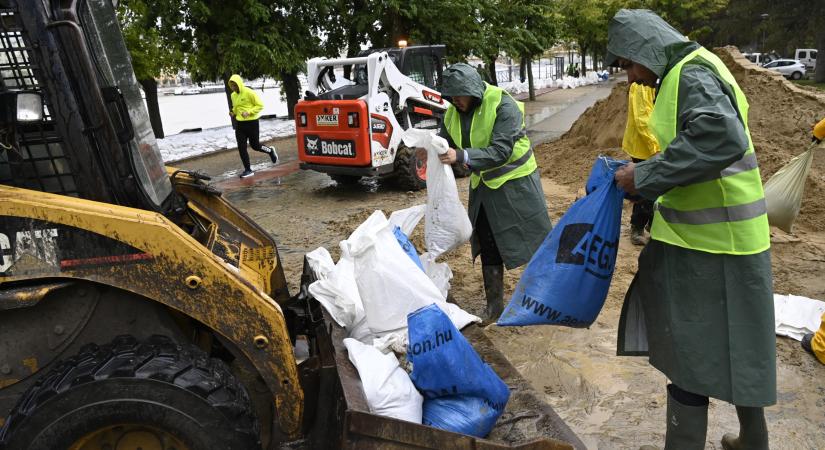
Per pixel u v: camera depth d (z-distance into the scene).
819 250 5.71
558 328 4.44
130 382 2.13
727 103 2.22
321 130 8.90
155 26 15.30
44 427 2.11
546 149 11.38
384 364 2.67
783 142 8.46
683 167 2.21
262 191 9.99
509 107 3.96
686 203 2.40
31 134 2.40
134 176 2.53
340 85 9.97
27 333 2.37
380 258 3.06
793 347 4.02
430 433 2.31
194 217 3.46
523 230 4.19
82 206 2.23
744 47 61.28
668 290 2.47
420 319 2.66
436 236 4.08
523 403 2.82
